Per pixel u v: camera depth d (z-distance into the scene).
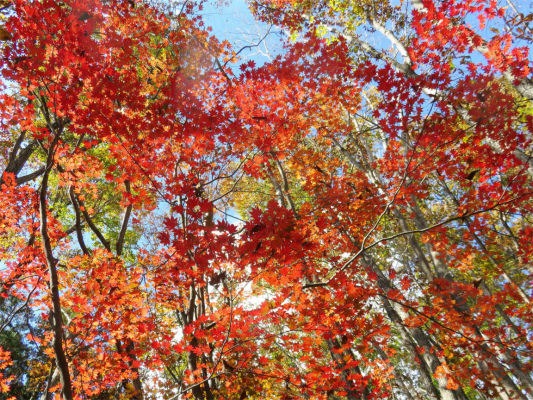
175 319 6.44
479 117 3.65
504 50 3.46
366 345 3.41
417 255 6.09
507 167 4.14
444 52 3.31
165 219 2.63
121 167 3.82
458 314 4.35
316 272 4.40
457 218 3.56
